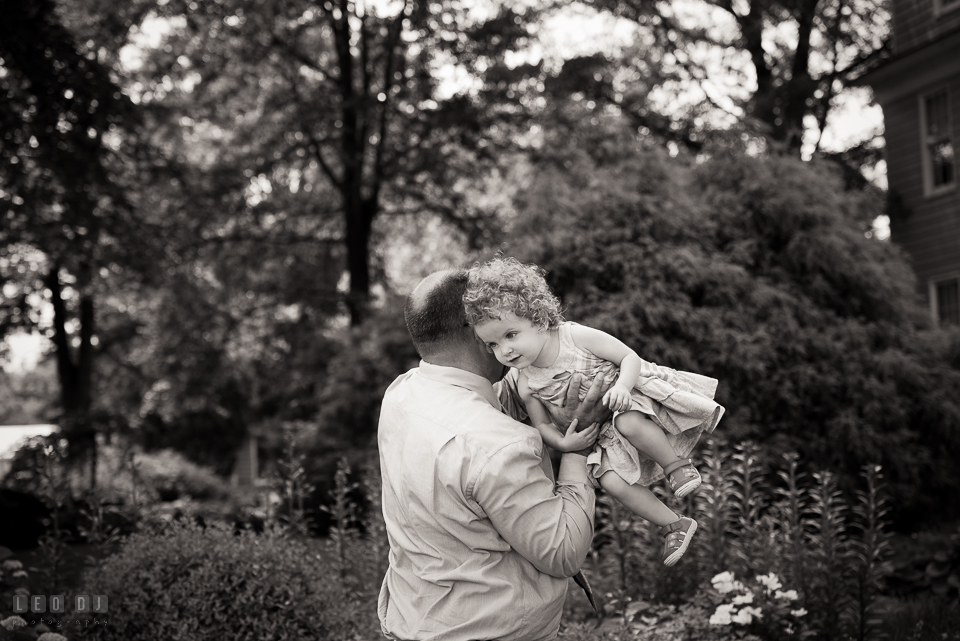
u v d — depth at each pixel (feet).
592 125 46.01
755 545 16.22
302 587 13.48
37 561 20.94
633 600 16.03
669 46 58.34
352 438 41.88
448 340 7.67
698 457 21.70
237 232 60.95
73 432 42.11
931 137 47.52
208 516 24.30
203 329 62.95
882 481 24.86
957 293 45.96
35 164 40.04
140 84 57.52
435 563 7.05
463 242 63.36
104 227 46.32
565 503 7.21
